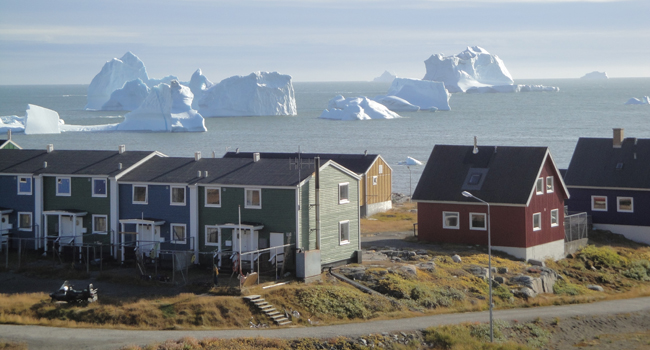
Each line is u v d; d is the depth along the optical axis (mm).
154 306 40938
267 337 37406
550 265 57531
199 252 49906
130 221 52219
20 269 49594
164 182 51688
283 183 48219
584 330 43656
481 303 46531
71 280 47312
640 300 50812
